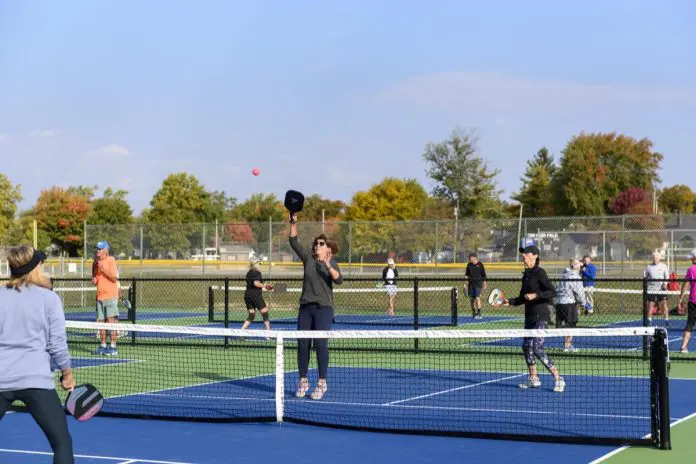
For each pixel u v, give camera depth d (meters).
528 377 14.89
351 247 35.53
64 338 7.51
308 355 13.38
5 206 61.91
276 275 36.31
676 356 18.25
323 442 10.05
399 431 10.49
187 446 9.88
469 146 80.88
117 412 11.98
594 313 27.92
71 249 79.25
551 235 32.97
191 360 18.34
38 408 7.30
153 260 37.75
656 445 9.59
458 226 34.50
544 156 122.56
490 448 9.69
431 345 20.66
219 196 86.19
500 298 13.72
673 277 25.33
